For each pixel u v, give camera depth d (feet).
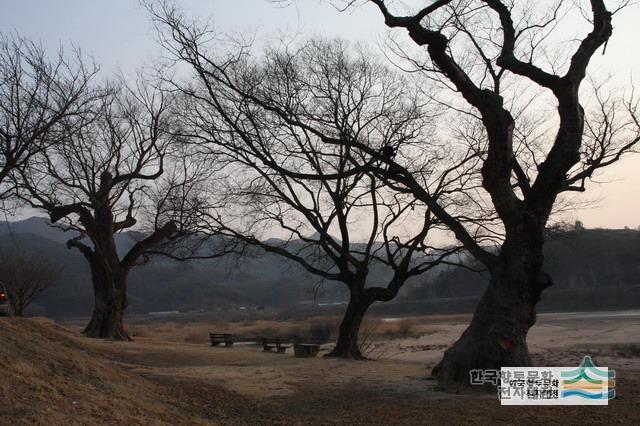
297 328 158.20
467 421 33.30
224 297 399.24
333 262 82.02
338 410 36.86
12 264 145.28
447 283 313.32
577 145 44.34
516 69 46.57
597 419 33.12
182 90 58.39
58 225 101.40
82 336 92.94
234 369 56.13
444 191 70.85
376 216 76.54
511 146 44.75
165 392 37.45
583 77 45.27
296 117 56.08
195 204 79.77
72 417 26.32
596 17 46.01
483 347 43.62
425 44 45.14
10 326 38.45
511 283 44.19
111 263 98.94
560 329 151.02
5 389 26.94
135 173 98.99
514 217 44.34
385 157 50.98
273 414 35.70
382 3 45.88
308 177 53.47
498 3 48.11
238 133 57.62
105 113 96.48
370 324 160.97
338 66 69.77
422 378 50.44
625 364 68.18
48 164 89.61
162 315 347.56
